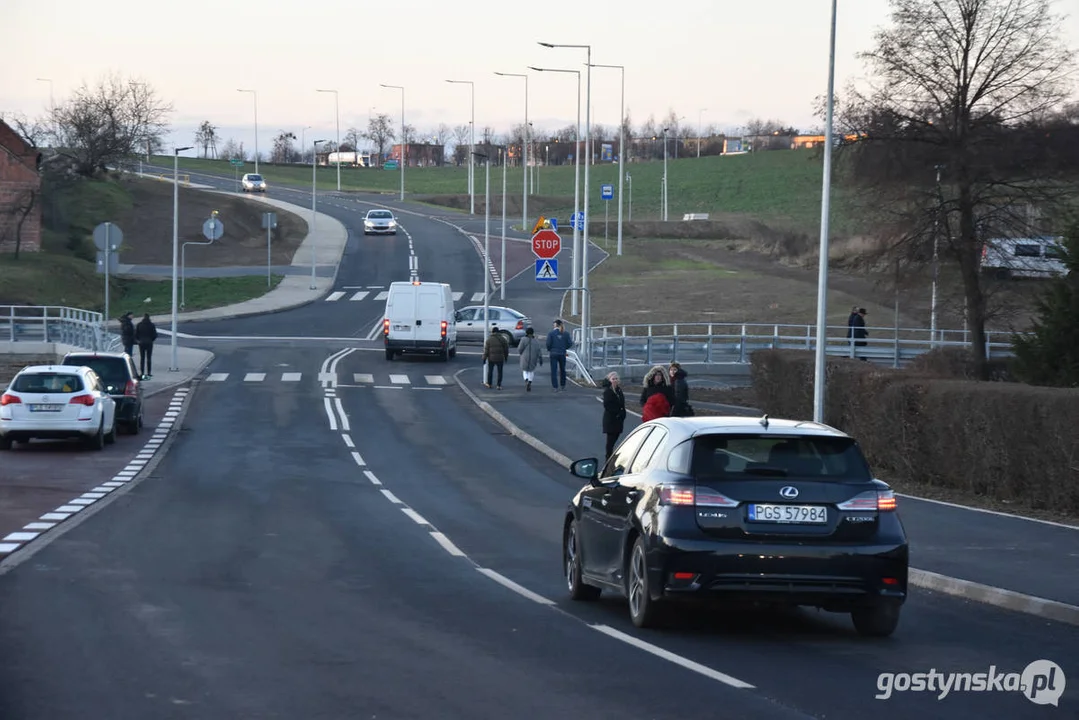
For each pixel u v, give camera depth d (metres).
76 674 10.29
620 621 13.60
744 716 9.15
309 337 73.62
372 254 116.56
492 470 33.22
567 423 41.91
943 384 27.52
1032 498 24.30
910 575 17.16
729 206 179.50
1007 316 47.50
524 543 21.25
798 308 86.94
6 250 95.50
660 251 124.56
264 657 11.18
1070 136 46.28
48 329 63.50
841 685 10.42
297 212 146.00
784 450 12.66
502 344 52.53
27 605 13.91
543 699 9.58
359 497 27.69
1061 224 45.97
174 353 56.22
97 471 31.08
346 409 47.06
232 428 41.72
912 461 28.84
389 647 11.77
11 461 32.69
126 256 108.94
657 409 28.89
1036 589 15.43
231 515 24.06
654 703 9.50
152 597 14.70
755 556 12.08
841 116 49.00
